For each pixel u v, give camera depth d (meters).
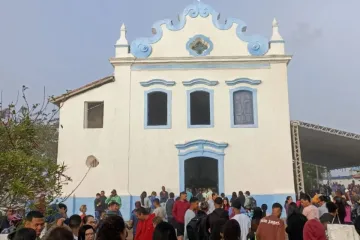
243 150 23.14
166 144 23.36
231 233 6.56
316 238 8.84
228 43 24.28
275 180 22.77
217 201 10.37
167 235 6.19
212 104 23.62
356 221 7.14
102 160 23.30
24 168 7.93
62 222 8.52
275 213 9.70
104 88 23.97
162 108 23.88
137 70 24.17
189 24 24.58
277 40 24.05
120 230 5.19
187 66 24.09
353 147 27.95
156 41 24.42
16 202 8.32
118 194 22.81
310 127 24.20
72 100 23.83
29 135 8.80
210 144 23.14
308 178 50.75
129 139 23.47
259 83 23.70
